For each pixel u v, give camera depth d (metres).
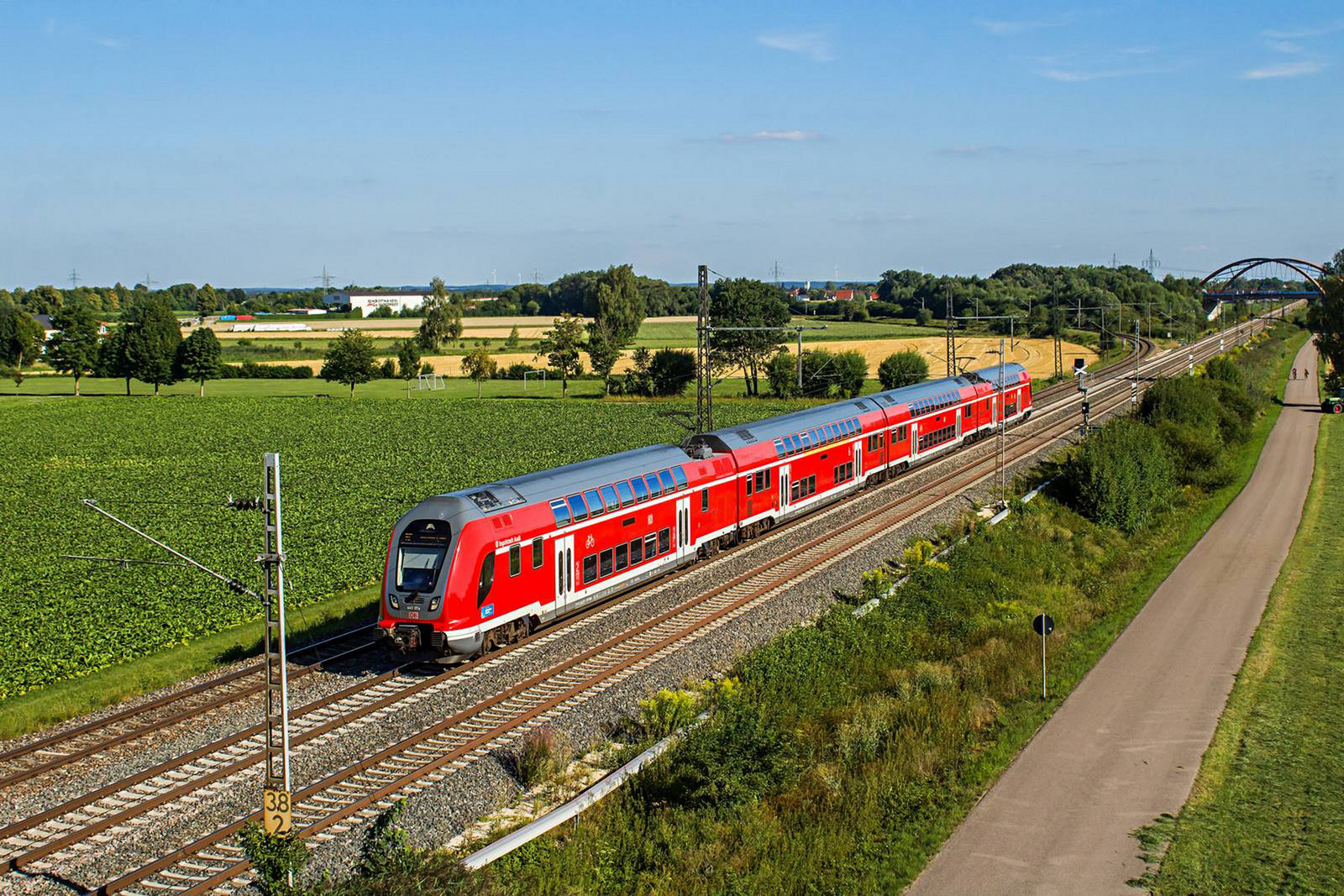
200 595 37.88
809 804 22.12
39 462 75.56
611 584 34.38
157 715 26.12
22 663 30.80
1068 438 74.00
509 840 18.22
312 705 26.06
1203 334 197.25
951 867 20.02
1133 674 31.17
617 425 91.50
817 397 115.19
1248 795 23.22
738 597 35.97
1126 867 20.03
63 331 129.12
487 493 30.17
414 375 145.75
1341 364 105.19
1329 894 19.12
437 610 27.80
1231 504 57.72
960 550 42.12
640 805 21.28
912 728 25.89
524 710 25.86
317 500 58.44
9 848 19.19
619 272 164.00
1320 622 36.38
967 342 163.00
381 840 16.78
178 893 17.27
